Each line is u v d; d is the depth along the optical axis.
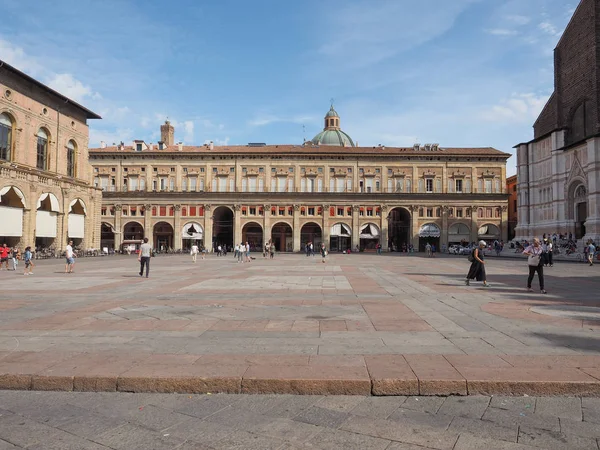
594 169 48.28
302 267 31.94
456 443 4.57
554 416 5.20
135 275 24.06
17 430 4.93
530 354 7.16
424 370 6.31
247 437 4.73
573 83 54.78
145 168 80.25
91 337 8.49
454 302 13.05
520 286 17.66
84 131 56.41
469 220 80.19
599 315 10.75
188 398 5.84
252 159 80.56
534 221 61.84
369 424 5.03
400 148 85.56
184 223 79.38
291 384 5.94
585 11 52.41
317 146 86.12
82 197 54.88
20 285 18.50
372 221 80.25
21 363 6.73
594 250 38.47
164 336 8.57
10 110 43.31
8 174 41.91
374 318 10.42
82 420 5.19
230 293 15.48
